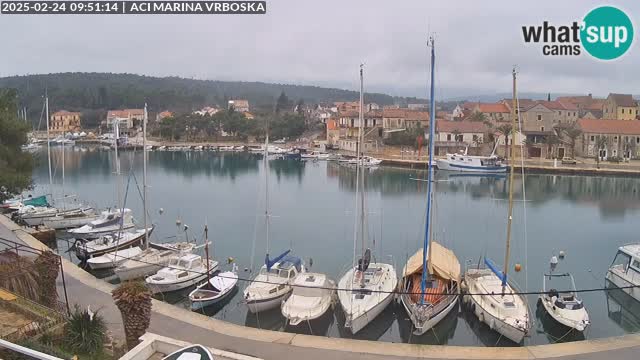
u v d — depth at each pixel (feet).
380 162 358.23
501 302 82.89
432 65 86.33
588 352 62.85
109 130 597.52
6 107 128.26
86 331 53.83
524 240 154.71
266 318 88.43
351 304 82.38
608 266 127.44
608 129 358.43
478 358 61.26
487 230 168.25
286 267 96.02
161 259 110.42
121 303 53.36
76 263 123.65
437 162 333.21
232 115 559.38
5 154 122.31
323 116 630.74
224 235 155.12
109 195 226.79
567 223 182.09
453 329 85.25
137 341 53.26
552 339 82.74
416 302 84.69
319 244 145.79
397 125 437.17
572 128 362.53
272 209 200.54
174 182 278.87
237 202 215.10
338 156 396.16
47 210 161.68
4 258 71.77
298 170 344.90
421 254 104.53
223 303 95.35
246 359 41.04
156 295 97.04
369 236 156.04
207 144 508.12
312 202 219.61
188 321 72.02
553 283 112.88
